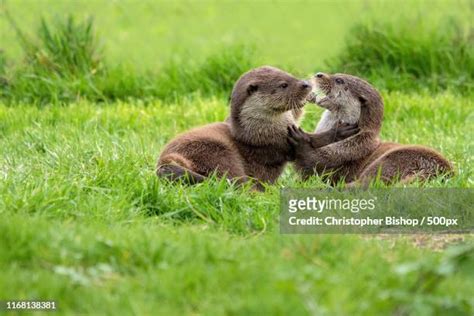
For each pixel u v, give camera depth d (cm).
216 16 5584
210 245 1722
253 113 2475
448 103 3462
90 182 2211
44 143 2758
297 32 5119
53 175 2253
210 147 2388
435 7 4678
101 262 1664
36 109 3291
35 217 1883
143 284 1571
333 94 2595
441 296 1511
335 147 2534
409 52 3881
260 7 5909
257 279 1570
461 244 1931
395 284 1534
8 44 4347
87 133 2942
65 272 1577
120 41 4803
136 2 5788
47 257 1644
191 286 1561
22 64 3741
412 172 2384
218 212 2080
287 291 1462
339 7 5716
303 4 5991
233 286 1552
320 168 2534
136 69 3922
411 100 3466
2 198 2009
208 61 3834
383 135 3103
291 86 2478
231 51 3875
